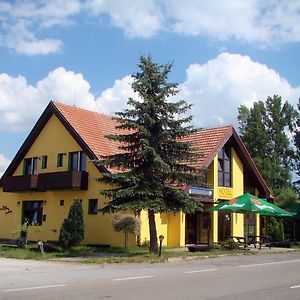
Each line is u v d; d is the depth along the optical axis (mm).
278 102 54594
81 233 24781
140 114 21469
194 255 21391
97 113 33062
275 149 53844
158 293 10594
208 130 32094
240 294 10656
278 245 30500
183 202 21594
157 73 21609
